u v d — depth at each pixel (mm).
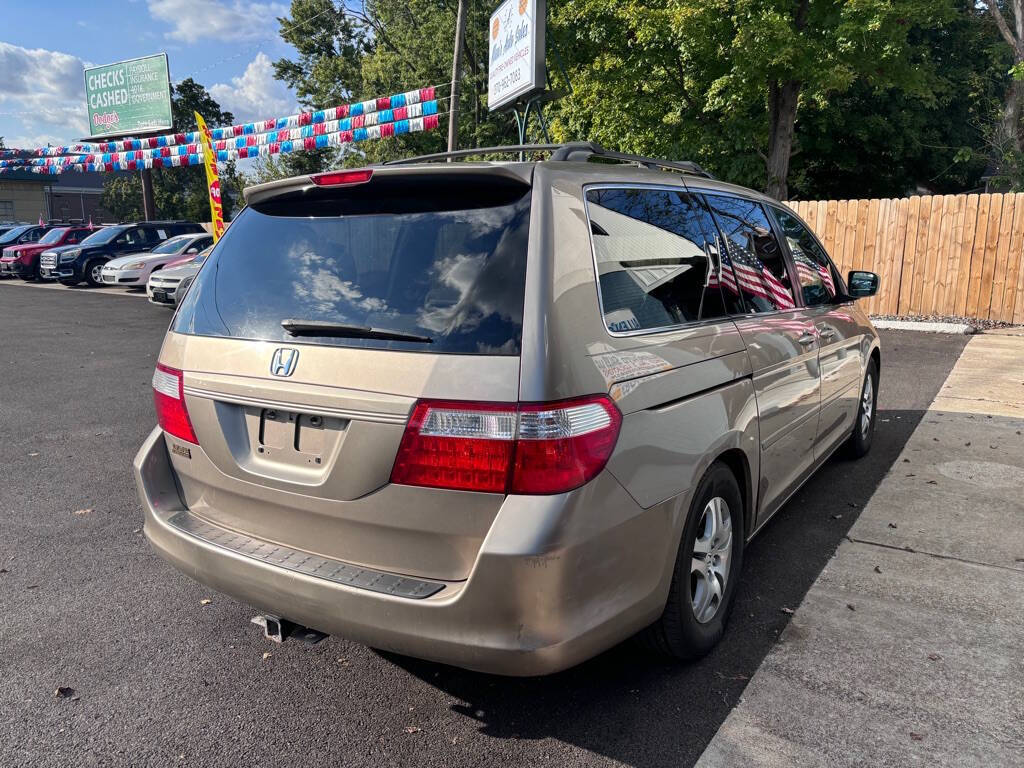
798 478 4004
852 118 21031
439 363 2176
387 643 2236
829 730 2508
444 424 2141
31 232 29734
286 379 2408
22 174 52188
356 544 2363
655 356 2523
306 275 2572
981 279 12500
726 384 2928
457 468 2135
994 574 3664
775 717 2582
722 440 2814
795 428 3756
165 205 58219
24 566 3895
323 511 2385
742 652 2996
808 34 14531
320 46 40062
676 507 2533
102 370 9766
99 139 33469
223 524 2730
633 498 2324
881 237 13344
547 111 21438
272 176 42500
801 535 4160
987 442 5934
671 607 2641
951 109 22547
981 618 3246
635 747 2447
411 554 2270
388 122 22547
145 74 30969
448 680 2873
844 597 3445
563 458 2104
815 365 3998
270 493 2504
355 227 2580
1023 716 2572
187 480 2859
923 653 2973
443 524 2189
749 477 3172
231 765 2396
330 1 39344
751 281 3508
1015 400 7359
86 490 5102
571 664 2199
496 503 2119
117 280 20828
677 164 3410
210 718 2641
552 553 2076
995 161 21516
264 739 2523
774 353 3406
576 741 2484
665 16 15062
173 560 2729
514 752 2438
